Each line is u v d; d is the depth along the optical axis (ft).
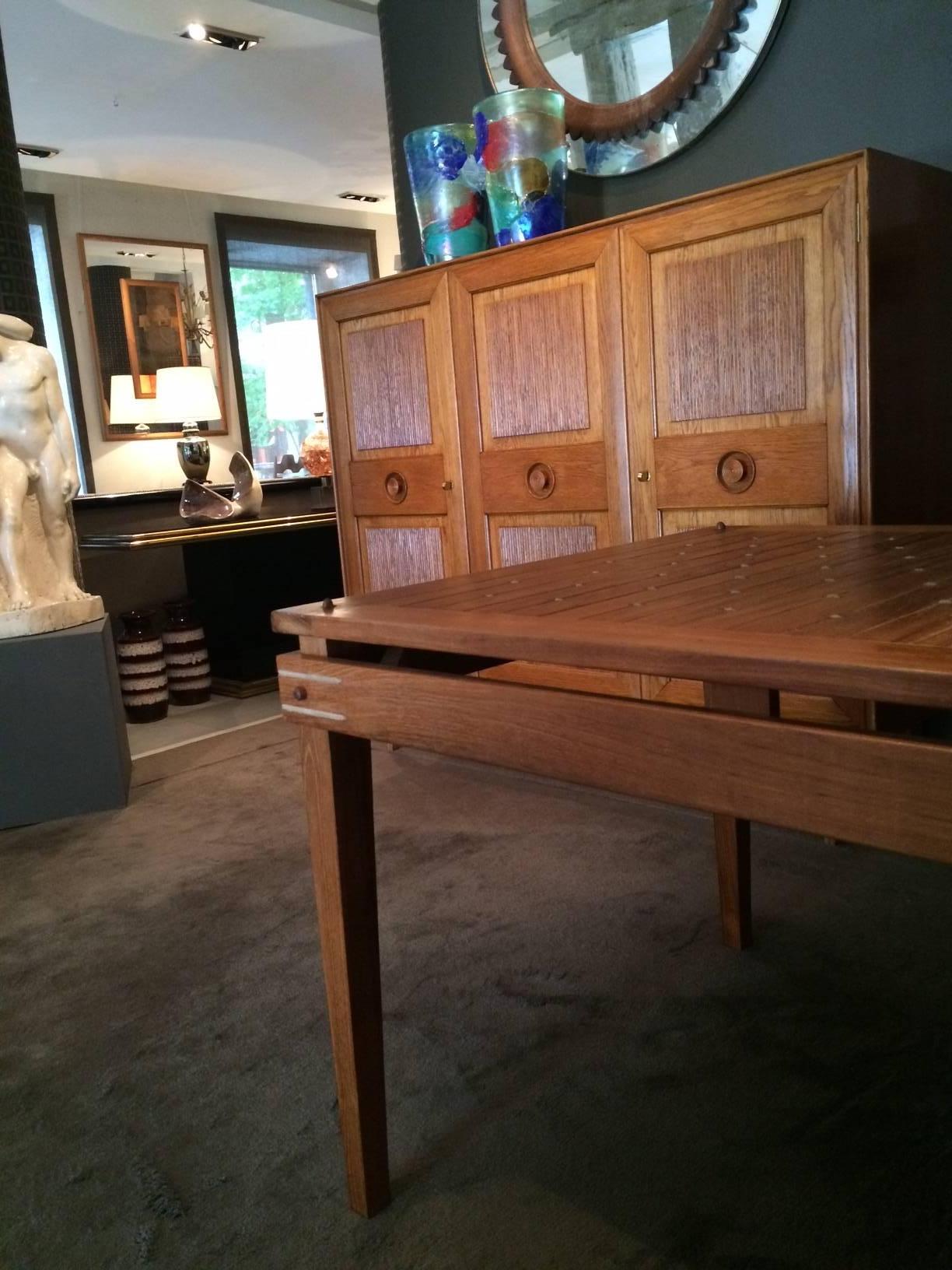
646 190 8.00
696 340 6.33
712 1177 3.48
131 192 19.21
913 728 6.61
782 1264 3.09
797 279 5.82
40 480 8.23
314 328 16.30
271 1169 3.69
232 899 6.13
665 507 6.68
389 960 5.17
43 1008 4.98
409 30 9.44
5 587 7.95
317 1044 4.48
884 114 6.64
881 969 4.79
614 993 4.72
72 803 7.95
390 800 7.62
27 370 8.04
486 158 7.72
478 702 2.70
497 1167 3.61
